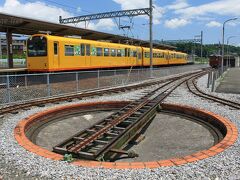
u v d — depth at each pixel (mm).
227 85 22906
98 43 24859
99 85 20766
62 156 5766
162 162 5359
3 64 41000
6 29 25141
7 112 10352
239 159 5602
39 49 19438
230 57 66312
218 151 5980
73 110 11906
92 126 8914
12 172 5055
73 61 21469
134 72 26141
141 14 29172
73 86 18062
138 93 16797
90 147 7363
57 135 9672
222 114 10219
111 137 8117
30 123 9266
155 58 40938
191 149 8320
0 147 6332
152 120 11742
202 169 5074
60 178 4758
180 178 4730
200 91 17125
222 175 4875
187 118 11125
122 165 5234
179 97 15039
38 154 5848
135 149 8867
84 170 5023
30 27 24031
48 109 10984
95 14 32156
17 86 14852
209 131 9242
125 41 36344
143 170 5000
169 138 9742
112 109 13148
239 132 7648
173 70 38844
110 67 27250
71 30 26047
